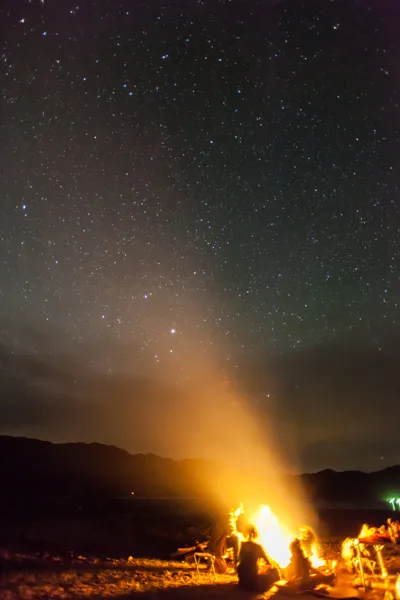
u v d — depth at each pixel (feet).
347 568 35.88
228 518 39.37
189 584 33.14
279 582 31.73
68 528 65.31
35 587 30.53
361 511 115.75
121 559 43.01
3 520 74.18
